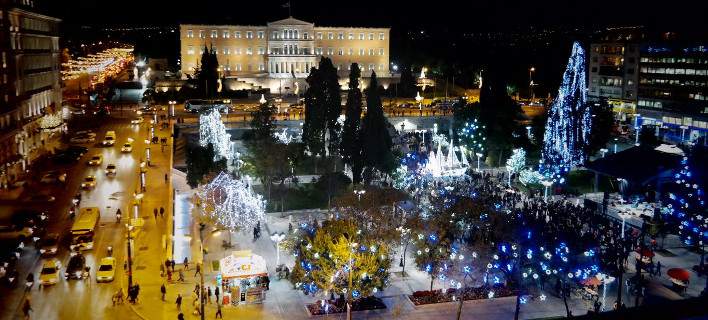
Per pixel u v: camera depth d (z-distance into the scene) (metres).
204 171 89.94
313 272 50.97
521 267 57.19
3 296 55.47
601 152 126.81
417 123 144.75
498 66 120.44
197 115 152.12
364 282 50.59
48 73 125.00
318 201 90.50
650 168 87.81
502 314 53.47
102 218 78.38
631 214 75.75
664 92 161.50
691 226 67.88
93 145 123.19
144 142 125.69
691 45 152.88
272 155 90.25
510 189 91.06
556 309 54.72
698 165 86.06
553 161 104.06
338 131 105.94
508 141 116.81
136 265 63.50
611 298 57.53
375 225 60.12
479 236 60.44
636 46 170.50
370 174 92.44
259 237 73.81
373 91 92.25
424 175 91.94
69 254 66.56
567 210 76.38
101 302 54.72
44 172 101.94
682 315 13.70
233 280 54.81
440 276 56.28
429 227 58.34
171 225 75.94
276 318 52.47
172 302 54.97
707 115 146.62
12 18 103.31
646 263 61.38
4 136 91.75
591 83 188.75
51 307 53.47
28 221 72.38
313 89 104.25
